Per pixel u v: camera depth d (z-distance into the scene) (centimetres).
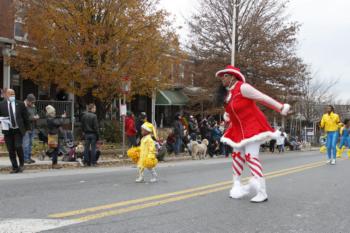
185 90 3344
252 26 3119
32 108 1418
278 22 3183
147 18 2003
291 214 621
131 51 2023
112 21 1958
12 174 1158
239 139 715
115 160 1645
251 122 702
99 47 1894
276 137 702
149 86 2080
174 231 513
